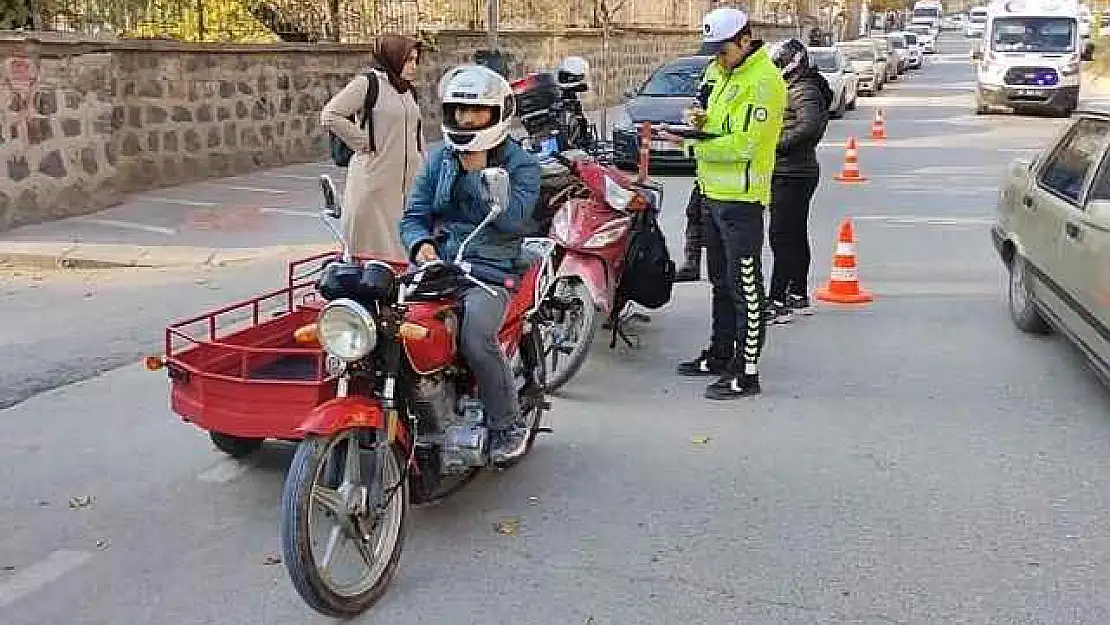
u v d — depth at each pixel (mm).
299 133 17109
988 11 29469
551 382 6988
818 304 9367
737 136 6672
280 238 11656
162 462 5852
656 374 7473
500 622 4285
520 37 24875
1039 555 4848
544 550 4898
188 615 4340
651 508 5336
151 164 14328
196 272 10289
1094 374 7367
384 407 4441
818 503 5391
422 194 5227
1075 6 29031
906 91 38406
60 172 12250
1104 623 4277
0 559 4773
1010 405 6828
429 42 20812
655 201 7742
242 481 5625
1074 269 6734
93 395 6863
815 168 8719
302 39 17844
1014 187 8469
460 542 4977
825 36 52281
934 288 9953
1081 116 7859
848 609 4379
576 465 5871
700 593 4508
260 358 5477
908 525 5148
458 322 4926
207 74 15148
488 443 5078
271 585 4582
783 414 6664
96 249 10812
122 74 13703
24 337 8062
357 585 4383
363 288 4281
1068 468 5836
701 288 9898
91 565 4734
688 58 19625
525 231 5141
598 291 6969
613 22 31141
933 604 4422
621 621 4285
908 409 6750
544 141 7980
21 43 11594
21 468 5738
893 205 14609
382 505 4469
